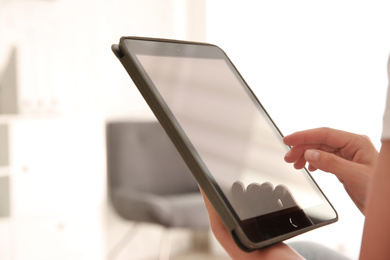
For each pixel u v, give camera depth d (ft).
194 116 1.75
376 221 1.21
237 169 1.77
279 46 9.73
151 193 9.63
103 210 8.96
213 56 2.18
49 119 8.19
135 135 9.60
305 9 9.34
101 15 9.96
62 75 9.37
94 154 8.79
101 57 9.98
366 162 2.13
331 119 9.02
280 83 9.71
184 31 11.22
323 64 9.10
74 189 8.53
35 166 8.04
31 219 8.04
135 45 1.80
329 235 8.67
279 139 2.21
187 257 10.64
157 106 1.62
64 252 8.43
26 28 8.90
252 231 1.50
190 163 1.54
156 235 10.50
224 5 10.54
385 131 1.19
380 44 8.46
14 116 8.09
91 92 9.82
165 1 11.05
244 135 1.95
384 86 8.42
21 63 8.82
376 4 8.46
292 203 1.86
